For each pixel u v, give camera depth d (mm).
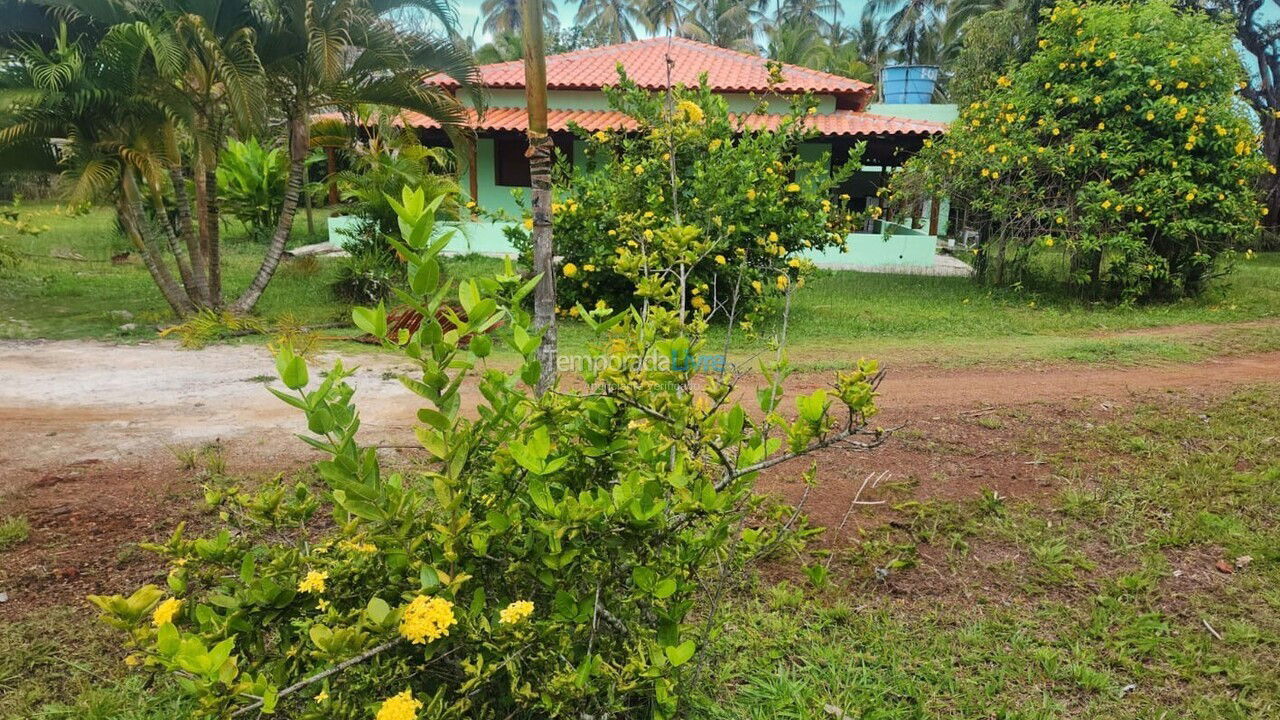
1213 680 2684
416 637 1540
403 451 4438
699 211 7668
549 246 3141
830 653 2748
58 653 2658
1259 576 3275
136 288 10820
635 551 1890
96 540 3373
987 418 5133
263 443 4629
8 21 7988
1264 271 14367
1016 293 11219
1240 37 19031
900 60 44094
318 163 23594
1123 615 3021
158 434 4797
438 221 11641
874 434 1835
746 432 2111
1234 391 5812
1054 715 2506
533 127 3092
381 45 8430
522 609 1641
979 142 11344
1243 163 10102
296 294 10602
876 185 15547
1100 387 6051
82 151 7949
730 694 2539
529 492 1749
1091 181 10539
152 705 2424
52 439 4684
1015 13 18219
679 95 4148
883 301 10734
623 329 2020
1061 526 3705
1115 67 10297
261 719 1863
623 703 2076
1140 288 10383
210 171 8656
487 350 1826
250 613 1742
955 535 3590
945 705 2553
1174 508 3848
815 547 3475
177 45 7441
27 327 8250
